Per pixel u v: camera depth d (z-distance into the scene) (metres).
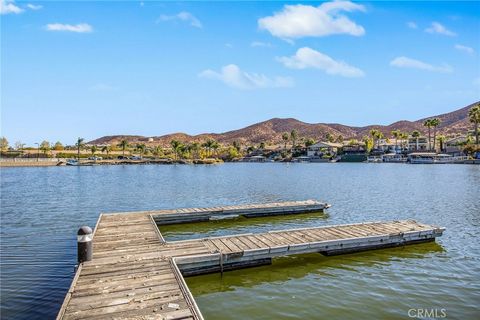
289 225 26.81
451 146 173.38
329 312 12.18
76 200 42.34
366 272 16.16
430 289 14.15
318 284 14.74
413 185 56.62
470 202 37.88
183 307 10.07
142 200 42.19
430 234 20.92
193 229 25.58
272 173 96.06
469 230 24.50
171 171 115.12
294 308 12.51
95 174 99.94
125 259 14.68
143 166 162.62
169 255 15.34
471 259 18.02
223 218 29.33
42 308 12.46
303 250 17.48
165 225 26.84
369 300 13.13
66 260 17.88
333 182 64.25
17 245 20.84
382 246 19.80
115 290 11.29
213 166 156.62
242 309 12.45
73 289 11.30
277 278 15.43
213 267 15.73
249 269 16.47
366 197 42.84
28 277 15.42
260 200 41.56
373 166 135.12
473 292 13.83
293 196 44.91
